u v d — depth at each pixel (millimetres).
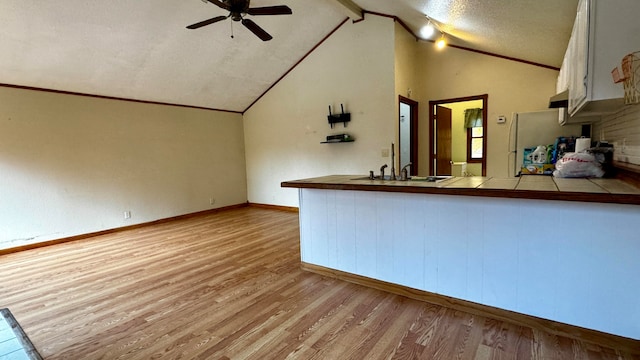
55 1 3182
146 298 2654
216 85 5738
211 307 2461
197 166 6289
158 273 3223
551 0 2273
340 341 1965
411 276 2510
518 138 3912
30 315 2416
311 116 5801
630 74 1487
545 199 1772
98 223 4930
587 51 1793
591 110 2332
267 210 6672
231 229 5055
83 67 4207
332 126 5500
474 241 2201
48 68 4031
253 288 2787
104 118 4973
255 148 6965
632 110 1952
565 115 3096
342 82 5266
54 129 4477
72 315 2398
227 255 3740
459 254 2271
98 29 3674
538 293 2004
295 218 5754
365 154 5117
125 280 3059
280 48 5305
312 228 3072
